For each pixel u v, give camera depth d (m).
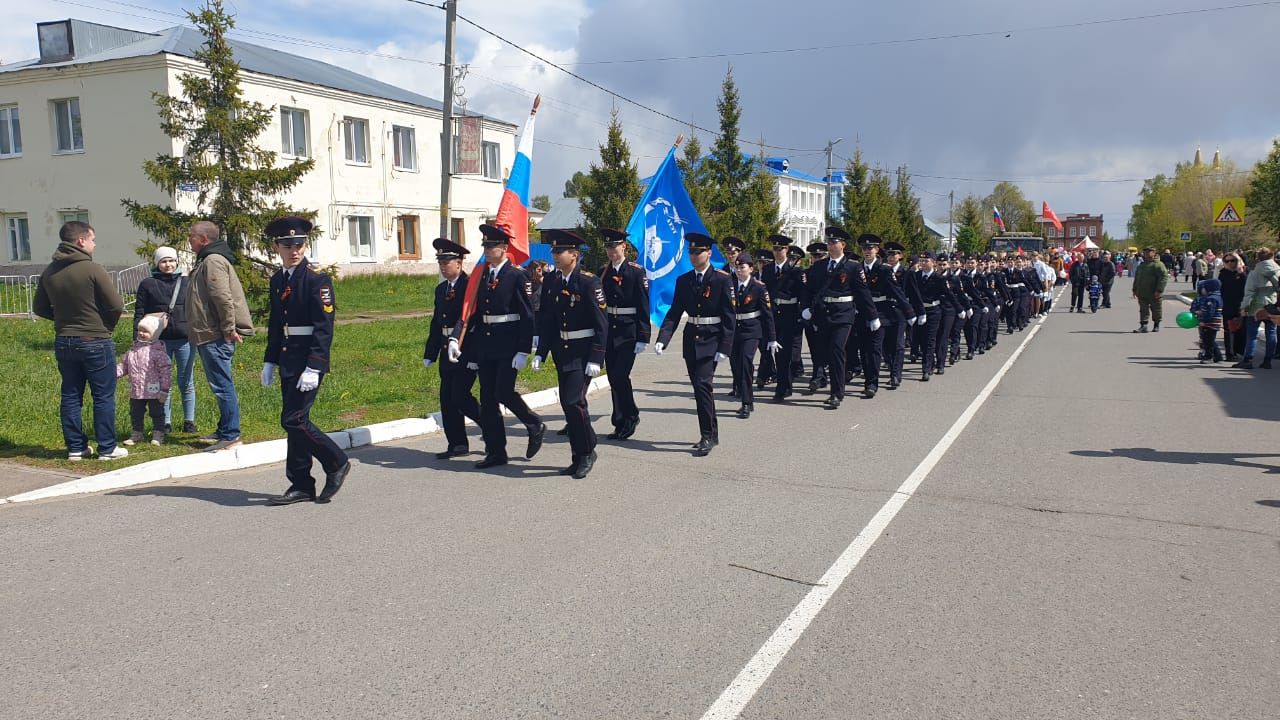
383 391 10.73
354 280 29.05
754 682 3.64
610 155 30.70
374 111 30.83
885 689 3.59
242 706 3.45
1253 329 14.13
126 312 18.72
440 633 4.12
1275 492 6.59
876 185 46.97
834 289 10.73
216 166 15.23
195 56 15.88
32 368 11.56
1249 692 3.56
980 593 4.61
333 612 4.36
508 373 7.43
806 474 7.25
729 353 8.18
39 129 25.67
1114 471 7.27
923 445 8.38
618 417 8.80
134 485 6.84
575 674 3.71
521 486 6.89
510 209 9.03
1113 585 4.72
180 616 4.31
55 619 4.27
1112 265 29.64
